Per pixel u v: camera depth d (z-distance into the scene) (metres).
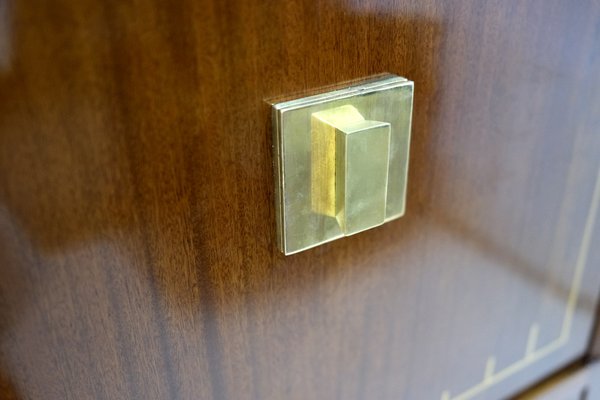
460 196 0.27
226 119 0.21
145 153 0.20
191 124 0.20
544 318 0.34
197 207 0.21
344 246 0.25
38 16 0.18
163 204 0.21
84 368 0.22
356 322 0.28
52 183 0.19
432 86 0.24
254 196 0.22
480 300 0.31
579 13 0.26
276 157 0.22
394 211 0.25
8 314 0.20
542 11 0.25
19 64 0.18
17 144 0.18
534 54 0.25
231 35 0.20
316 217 0.23
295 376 0.27
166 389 0.24
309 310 0.26
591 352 0.37
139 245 0.21
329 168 0.22
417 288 0.28
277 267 0.24
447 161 0.26
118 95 0.19
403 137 0.24
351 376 0.29
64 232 0.20
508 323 0.33
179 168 0.21
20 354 0.21
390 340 0.29
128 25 0.19
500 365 0.34
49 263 0.20
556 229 0.31
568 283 0.34
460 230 0.28
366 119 0.23
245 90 0.21
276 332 0.25
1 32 0.17
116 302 0.21
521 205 0.29
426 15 0.23
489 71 0.25
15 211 0.19
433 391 0.33
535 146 0.28
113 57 0.19
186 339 0.23
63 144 0.19
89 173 0.19
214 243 0.22
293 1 0.20
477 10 0.23
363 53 0.22
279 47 0.21
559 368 0.37
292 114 0.21
